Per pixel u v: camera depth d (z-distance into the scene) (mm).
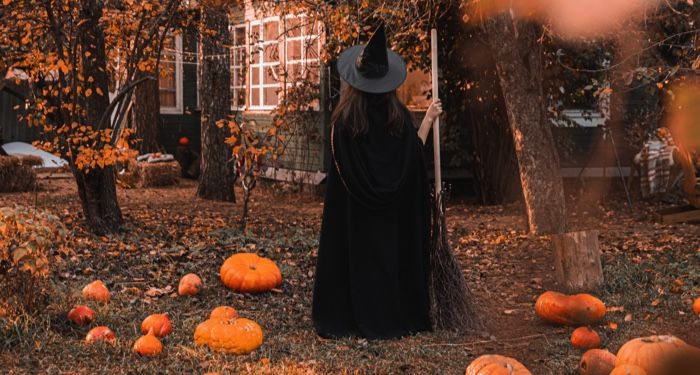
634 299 5949
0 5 8531
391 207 5074
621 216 11984
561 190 9664
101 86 9156
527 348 4750
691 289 6270
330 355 4559
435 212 5148
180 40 18641
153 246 8242
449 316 5148
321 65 13773
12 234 4730
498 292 6359
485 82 13609
